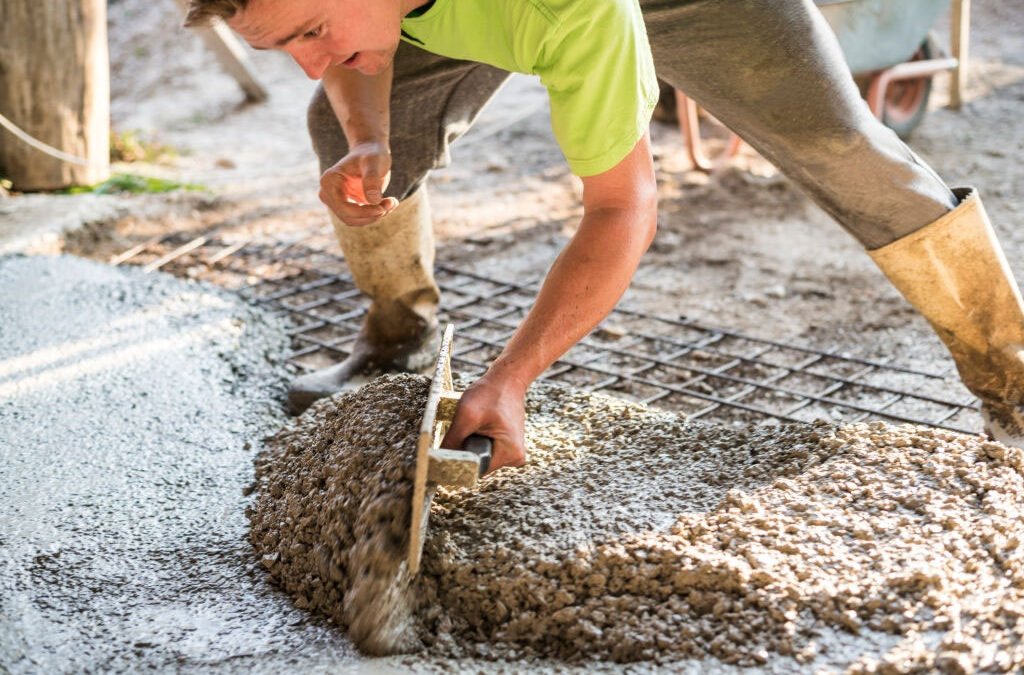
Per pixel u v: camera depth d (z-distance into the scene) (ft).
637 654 6.13
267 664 6.34
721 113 8.06
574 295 6.42
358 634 6.39
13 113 17.47
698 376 11.59
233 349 11.71
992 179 17.37
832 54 7.61
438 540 6.76
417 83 8.84
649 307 13.53
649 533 6.71
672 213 16.87
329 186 7.48
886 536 6.68
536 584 6.43
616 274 6.43
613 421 8.61
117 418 9.88
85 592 7.23
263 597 7.15
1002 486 7.09
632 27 6.25
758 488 7.28
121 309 12.56
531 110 21.09
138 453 9.25
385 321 10.55
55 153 17.56
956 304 8.23
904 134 19.62
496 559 6.61
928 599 6.14
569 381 11.52
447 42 7.17
